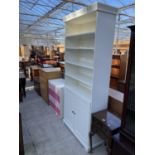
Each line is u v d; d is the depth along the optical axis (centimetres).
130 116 140
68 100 267
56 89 304
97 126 191
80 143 228
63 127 272
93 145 217
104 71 205
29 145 221
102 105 216
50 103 360
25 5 491
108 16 187
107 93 217
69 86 280
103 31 189
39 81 430
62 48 1153
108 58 204
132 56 128
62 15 580
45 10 535
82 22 258
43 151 210
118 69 445
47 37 1388
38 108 353
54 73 371
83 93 238
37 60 776
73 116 251
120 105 203
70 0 383
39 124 281
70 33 272
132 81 132
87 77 260
